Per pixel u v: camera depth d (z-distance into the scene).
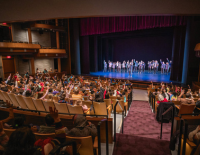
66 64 27.55
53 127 2.53
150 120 6.09
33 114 3.93
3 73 20.11
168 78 19.53
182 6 2.92
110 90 9.31
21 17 3.67
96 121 3.59
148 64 25.69
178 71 17.62
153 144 3.65
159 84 16.28
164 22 17.59
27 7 3.19
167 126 5.48
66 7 3.18
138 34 21.80
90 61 28.36
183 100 5.57
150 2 2.85
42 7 3.22
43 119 3.86
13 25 21.69
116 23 21.25
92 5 3.09
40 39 25.53
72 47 26.75
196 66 15.65
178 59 17.75
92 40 27.23
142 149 3.46
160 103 5.70
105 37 26.09
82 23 25.02
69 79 17.27
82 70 27.33
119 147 3.53
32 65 23.00
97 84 14.20
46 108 4.84
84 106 4.67
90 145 2.36
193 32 15.43
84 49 26.38
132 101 11.28
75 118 2.74
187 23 16.02
